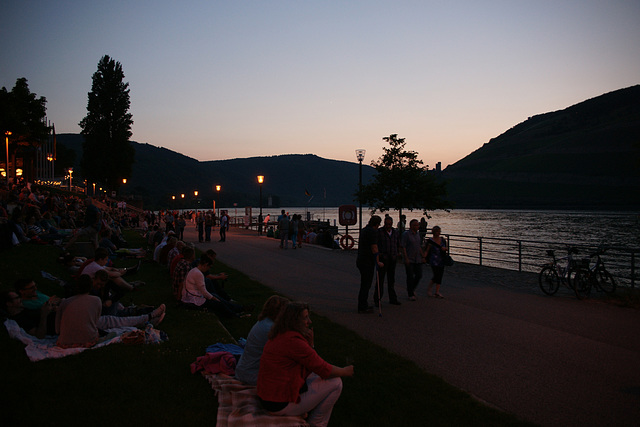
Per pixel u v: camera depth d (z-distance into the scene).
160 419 4.15
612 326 8.21
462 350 6.85
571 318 8.81
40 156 73.88
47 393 4.53
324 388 4.09
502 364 6.24
